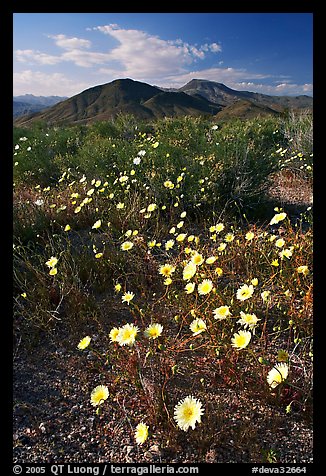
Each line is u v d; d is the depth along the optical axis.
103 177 5.78
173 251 3.85
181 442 1.96
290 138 7.97
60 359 2.66
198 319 2.28
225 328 2.46
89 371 2.54
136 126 10.11
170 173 4.84
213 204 4.60
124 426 2.10
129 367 2.36
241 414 2.06
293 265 3.09
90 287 3.38
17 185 6.72
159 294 3.20
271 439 1.92
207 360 2.44
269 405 2.11
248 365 2.34
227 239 3.28
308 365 2.24
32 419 2.20
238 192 4.73
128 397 2.29
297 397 2.08
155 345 2.49
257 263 3.34
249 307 2.67
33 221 4.44
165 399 2.12
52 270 3.11
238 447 1.90
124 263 3.58
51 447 2.02
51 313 3.04
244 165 4.85
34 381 2.48
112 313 3.05
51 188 6.53
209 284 2.54
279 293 2.86
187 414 1.78
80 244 4.10
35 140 8.70
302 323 2.58
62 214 4.66
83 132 12.29
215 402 2.14
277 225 4.48
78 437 2.07
